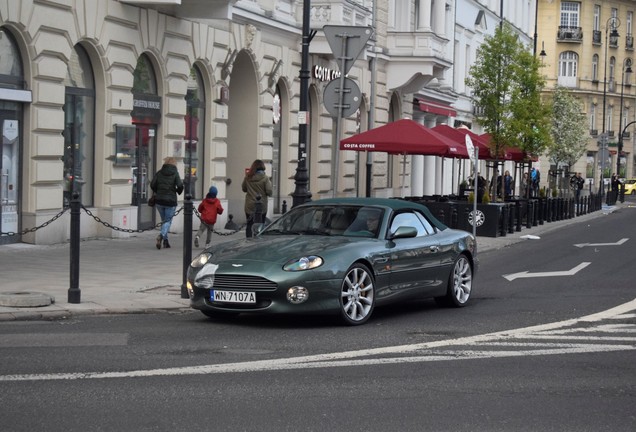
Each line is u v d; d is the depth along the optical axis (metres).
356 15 35.50
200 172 28.72
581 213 54.38
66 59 21.45
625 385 8.96
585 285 17.86
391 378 9.08
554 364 9.90
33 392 8.18
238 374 9.10
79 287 15.02
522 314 13.86
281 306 12.02
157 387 8.46
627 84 104.00
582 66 98.44
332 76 36.81
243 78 31.33
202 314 13.34
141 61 25.27
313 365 9.61
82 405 7.78
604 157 62.31
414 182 53.44
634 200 84.50
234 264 12.28
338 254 12.45
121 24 23.61
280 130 34.22
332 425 7.35
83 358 9.69
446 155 32.22
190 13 25.78
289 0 33.28
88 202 23.36
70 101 22.47
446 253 14.48
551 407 8.06
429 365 9.73
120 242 23.12
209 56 28.06
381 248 13.13
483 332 12.05
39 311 12.58
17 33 20.03
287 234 13.66
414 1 47.16
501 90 39.53
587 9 98.50
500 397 8.38
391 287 13.29
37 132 20.78
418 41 43.94
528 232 35.22
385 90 44.28
